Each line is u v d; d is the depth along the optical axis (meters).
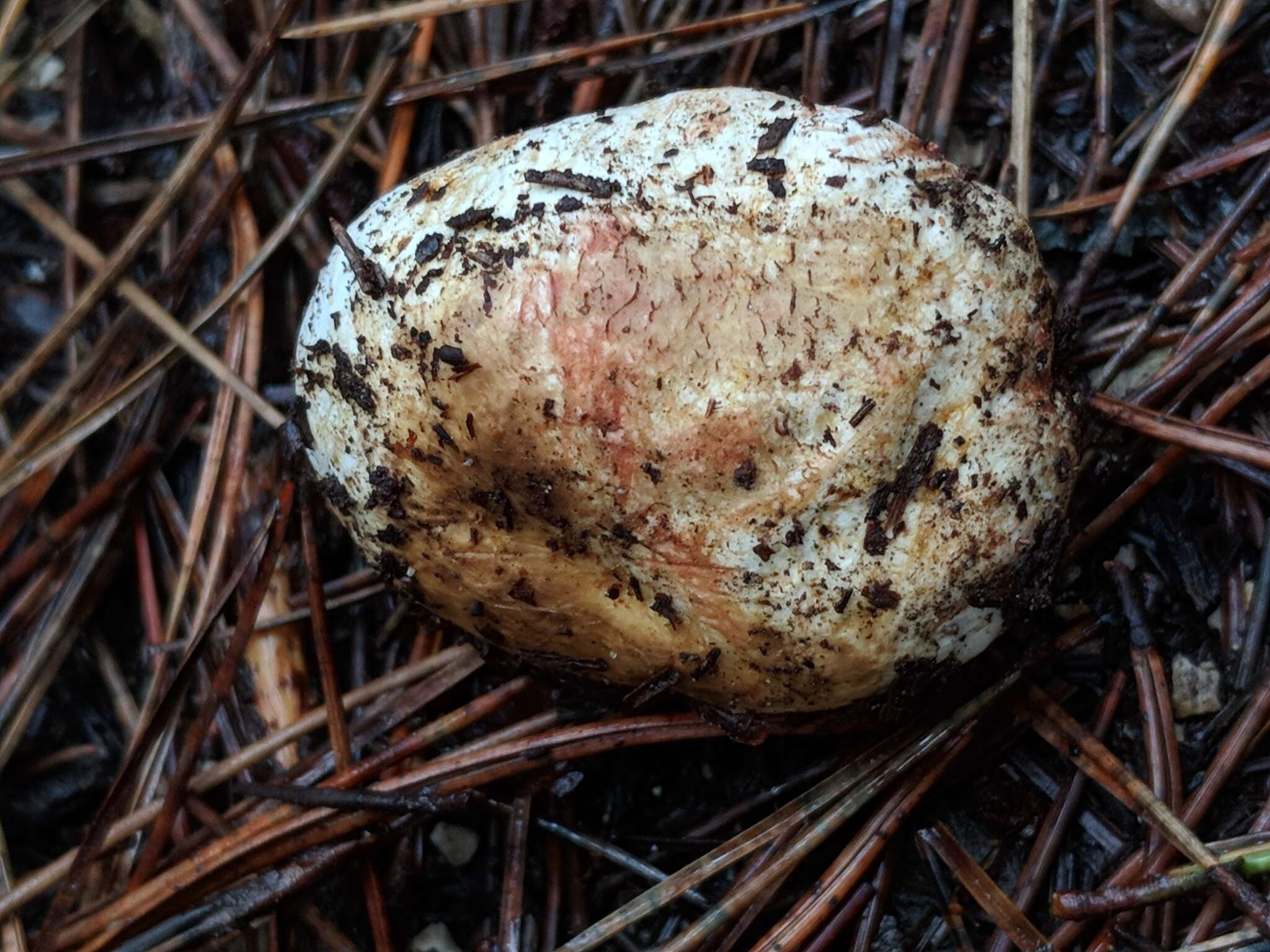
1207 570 0.10
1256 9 0.10
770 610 0.08
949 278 0.08
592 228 0.08
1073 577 0.10
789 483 0.08
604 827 0.10
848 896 0.10
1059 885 0.10
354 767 0.10
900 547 0.08
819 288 0.08
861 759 0.10
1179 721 0.10
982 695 0.09
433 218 0.09
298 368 0.09
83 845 0.10
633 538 0.08
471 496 0.09
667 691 0.09
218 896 0.10
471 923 0.10
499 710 0.10
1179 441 0.10
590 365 0.08
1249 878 0.09
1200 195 0.10
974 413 0.08
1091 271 0.10
